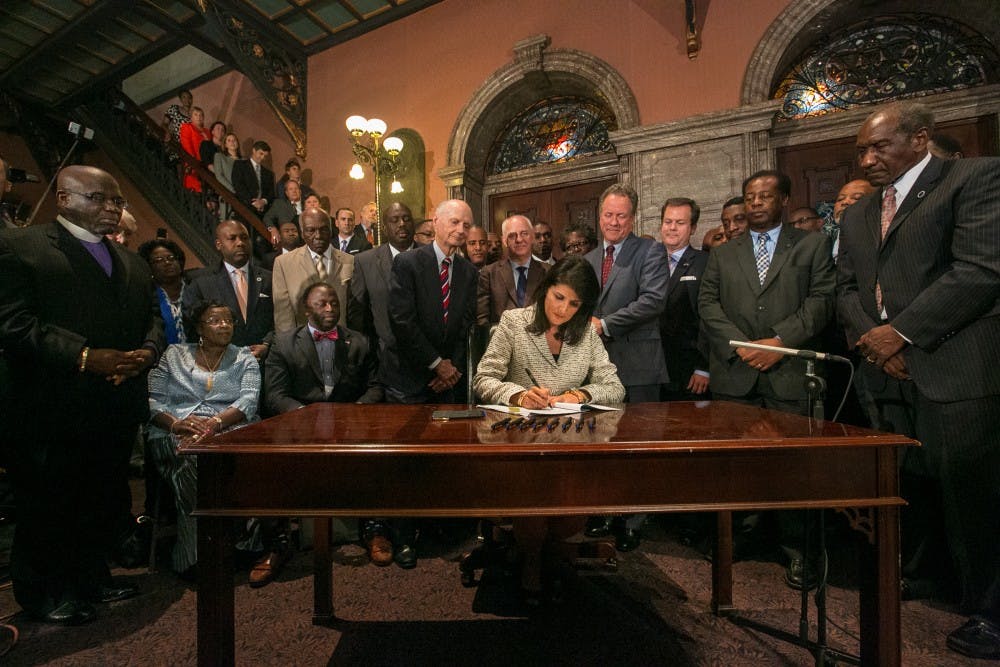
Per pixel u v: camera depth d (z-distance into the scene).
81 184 1.86
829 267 2.30
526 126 6.60
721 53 5.06
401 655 1.56
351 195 7.37
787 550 2.11
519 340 2.08
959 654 1.54
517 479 1.13
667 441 1.15
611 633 1.68
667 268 2.57
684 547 2.48
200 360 2.46
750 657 1.54
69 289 1.81
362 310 3.02
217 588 1.14
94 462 1.93
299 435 1.26
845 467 1.17
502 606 1.89
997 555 1.60
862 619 1.23
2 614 1.88
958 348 1.67
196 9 7.05
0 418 1.78
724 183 4.98
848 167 4.80
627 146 5.39
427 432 1.30
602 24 5.66
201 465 1.14
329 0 6.82
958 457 1.67
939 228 1.73
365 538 2.50
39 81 8.55
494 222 6.70
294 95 7.62
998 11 4.25
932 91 4.58
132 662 1.56
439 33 6.77
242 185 6.67
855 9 4.67
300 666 1.51
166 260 3.12
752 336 2.35
